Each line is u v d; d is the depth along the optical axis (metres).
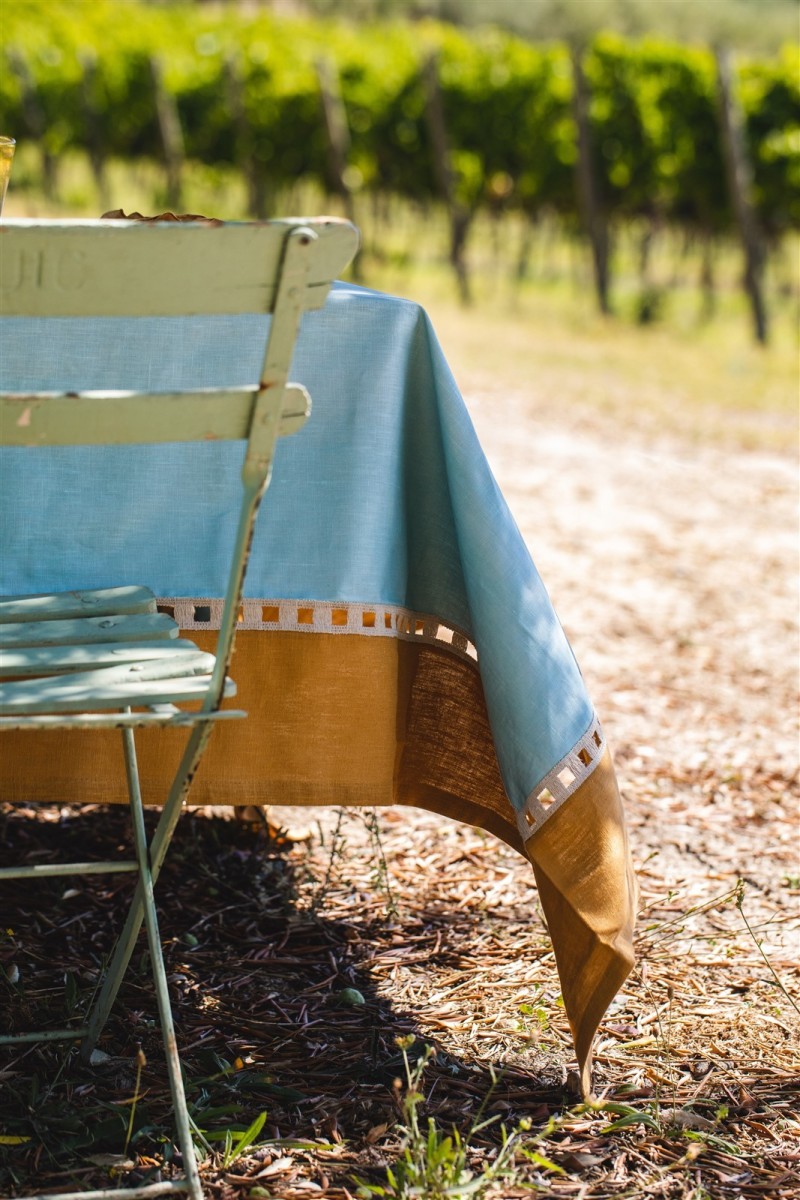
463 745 2.43
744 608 5.23
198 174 20.73
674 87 14.75
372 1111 2.07
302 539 2.21
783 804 3.43
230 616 1.74
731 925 2.76
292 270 1.56
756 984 2.53
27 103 20.34
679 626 4.95
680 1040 2.33
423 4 54.75
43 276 1.49
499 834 2.46
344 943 2.59
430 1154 1.86
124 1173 1.89
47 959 2.43
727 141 12.23
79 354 2.09
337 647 2.22
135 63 20.09
